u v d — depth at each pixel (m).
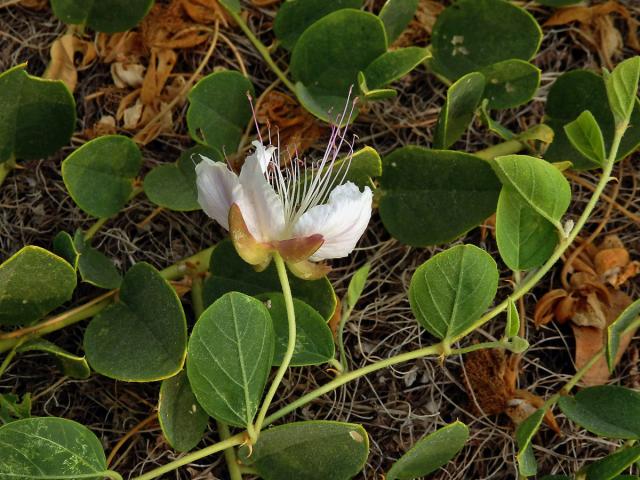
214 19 0.47
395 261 0.45
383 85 0.44
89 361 0.40
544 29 0.49
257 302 0.38
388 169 0.43
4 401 0.40
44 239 0.45
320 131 0.46
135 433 0.43
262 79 0.47
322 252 0.38
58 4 0.45
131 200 0.45
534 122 0.48
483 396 0.44
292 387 0.43
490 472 0.44
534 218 0.41
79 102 0.46
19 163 0.45
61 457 0.37
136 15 0.45
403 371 0.44
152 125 0.46
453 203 0.42
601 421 0.41
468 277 0.39
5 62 0.46
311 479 0.39
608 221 0.46
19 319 0.41
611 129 0.44
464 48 0.46
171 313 0.39
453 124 0.44
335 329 0.44
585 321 0.45
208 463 0.42
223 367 0.38
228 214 0.38
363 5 0.48
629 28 0.49
